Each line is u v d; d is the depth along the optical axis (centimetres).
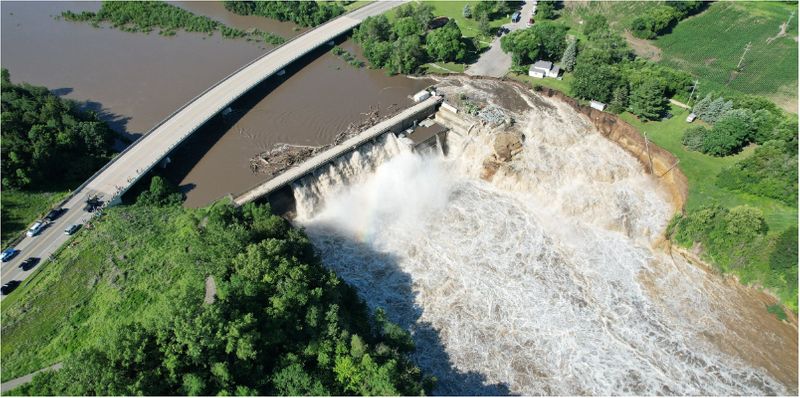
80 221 11488
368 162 14312
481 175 14362
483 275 12075
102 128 13825
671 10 18875
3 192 11919
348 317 9919
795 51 17462
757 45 18025
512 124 15062
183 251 10631
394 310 11381
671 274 11944
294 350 8800
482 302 11531
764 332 10800
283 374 8200
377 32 18588
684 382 10100
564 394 9975
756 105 14175
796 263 10825
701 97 15300
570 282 11875
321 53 19038
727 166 13325
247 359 8038
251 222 11256
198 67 18400
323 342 8850
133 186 12650
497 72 17550
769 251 11238
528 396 9969
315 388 8088
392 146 14650
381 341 9844
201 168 13562
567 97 15875
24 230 11344
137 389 7319
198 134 14775
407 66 17362
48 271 10356
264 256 9650
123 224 11419
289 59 17625
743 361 10381
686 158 13638
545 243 12681
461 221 13250
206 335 7812
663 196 13450
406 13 19738
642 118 14762
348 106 16000
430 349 10688
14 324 9381
